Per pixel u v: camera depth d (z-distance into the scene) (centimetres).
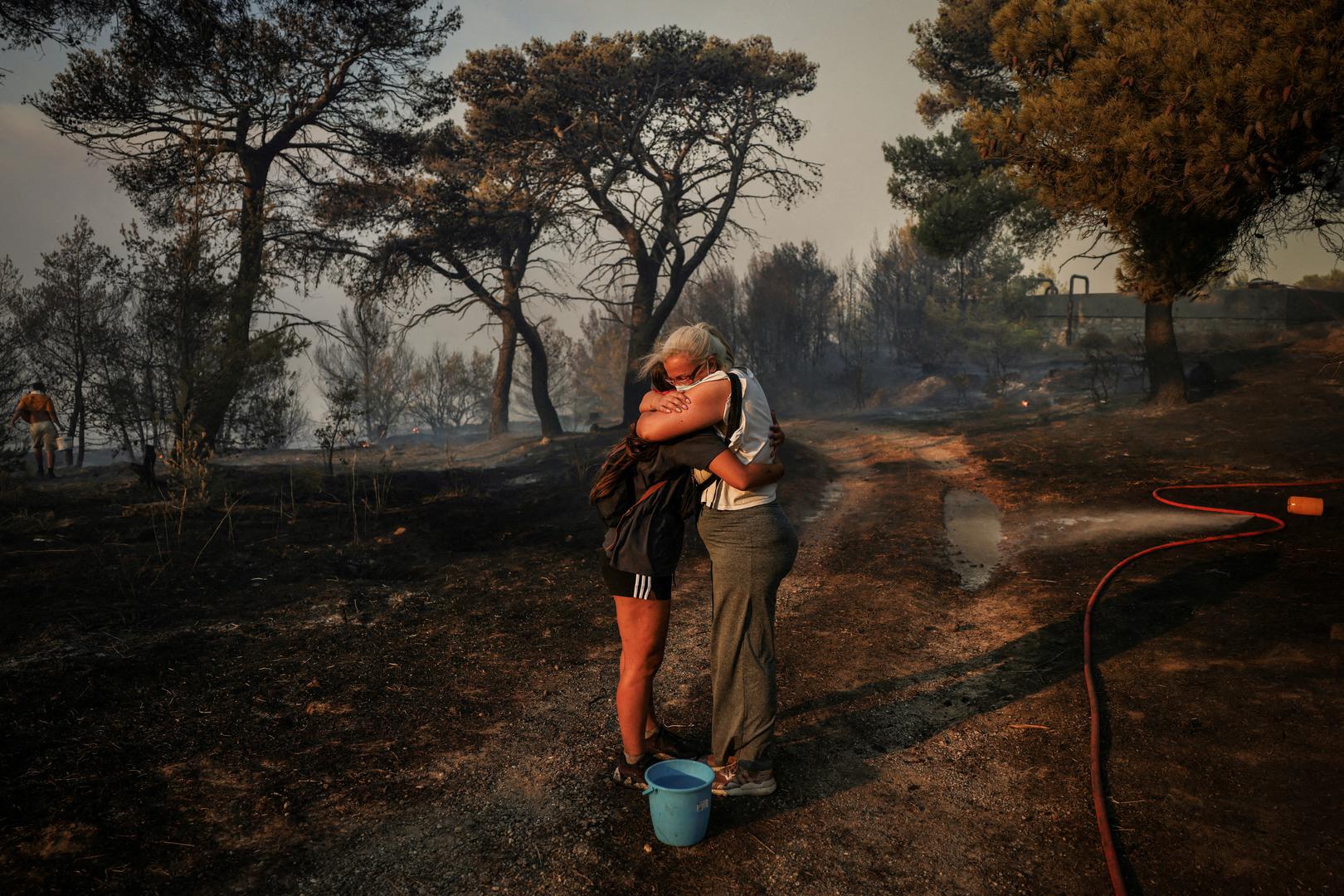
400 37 1639
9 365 1288
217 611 489
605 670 413
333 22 1567
